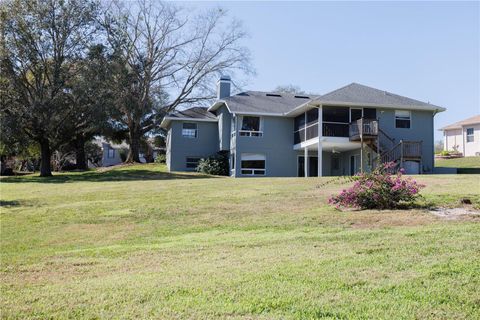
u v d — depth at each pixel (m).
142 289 5.05
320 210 10.99
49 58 30.05
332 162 30.39
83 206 13.69
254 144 29.19
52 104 28.55
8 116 28.05
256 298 4.57
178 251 7.28
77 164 42.38
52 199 16.03
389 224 8.81
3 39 28.52
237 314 4.18
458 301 4.30
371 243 6.95
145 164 37.78
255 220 10.30
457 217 9.10
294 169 29.78
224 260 6.38
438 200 11.18
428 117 27.48
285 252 6.64
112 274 6.02
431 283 4.83
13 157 48.34
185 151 32.03
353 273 5.32
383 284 4.86
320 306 4.29
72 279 5.86
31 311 4.54
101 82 29.83
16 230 10.59
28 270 6.53
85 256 7.38
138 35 39.25
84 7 30.56
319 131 25.47
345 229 8.57
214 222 10.45
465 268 5.30
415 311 4.09
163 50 40.66
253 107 29.48
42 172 31.20
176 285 5.14
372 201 10.77
